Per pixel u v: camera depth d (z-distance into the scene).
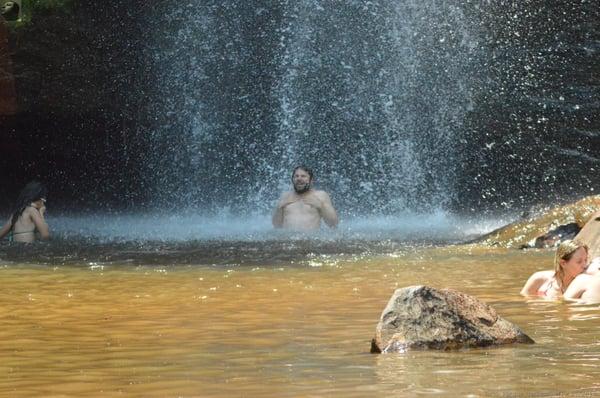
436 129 46.38
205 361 8.66
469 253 20.92
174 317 11.97
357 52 47.12
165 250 22.38
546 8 44.88
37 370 8.42
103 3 45.25
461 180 45.84
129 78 46.28
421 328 8.96
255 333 10.42
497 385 7.09
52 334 10.73
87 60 45.16
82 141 47.00
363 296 13.80
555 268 13.68
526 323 10.71
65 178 47.38
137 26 46.09
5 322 11.77
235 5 47.34
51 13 44.19
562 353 8.53
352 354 8.83
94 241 25.09
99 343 9.99
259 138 47.81
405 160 46.62
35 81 44.16
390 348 8.83
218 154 47.72
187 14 46.81
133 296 14.34
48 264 19.58
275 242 24.22
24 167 47.00
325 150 47.41
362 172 47.03
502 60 45.66
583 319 11.02
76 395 7.26
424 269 17.66
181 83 47.12
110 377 7.98
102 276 17.31
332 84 47.38
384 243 23.67
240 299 13.73
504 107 45.50
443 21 46.19
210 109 47.53
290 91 47.59
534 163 44.97
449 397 6.72
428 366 7.98
